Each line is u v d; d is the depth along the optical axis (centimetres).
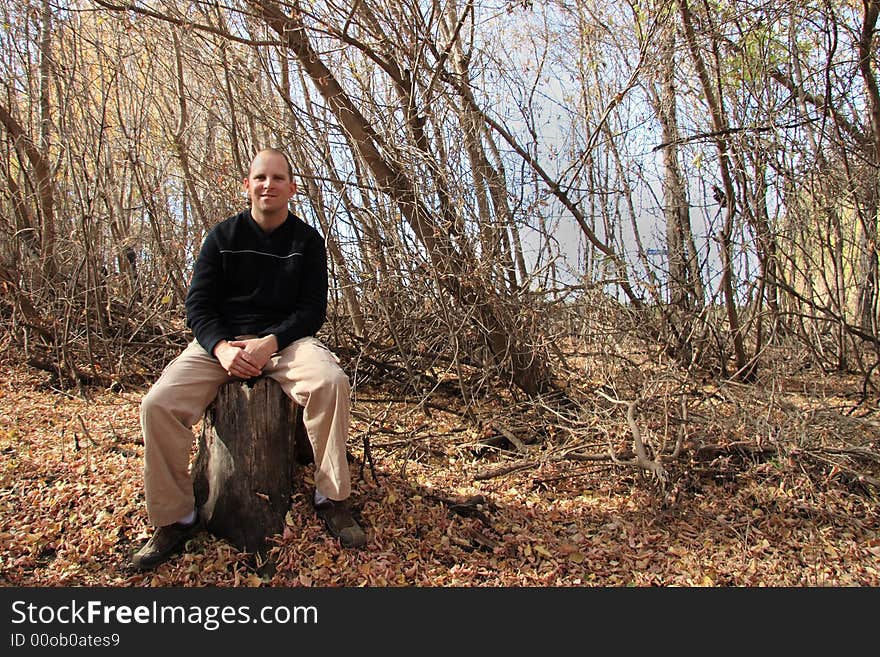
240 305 321
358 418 478
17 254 547
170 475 283
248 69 496
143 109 599
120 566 287
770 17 488
